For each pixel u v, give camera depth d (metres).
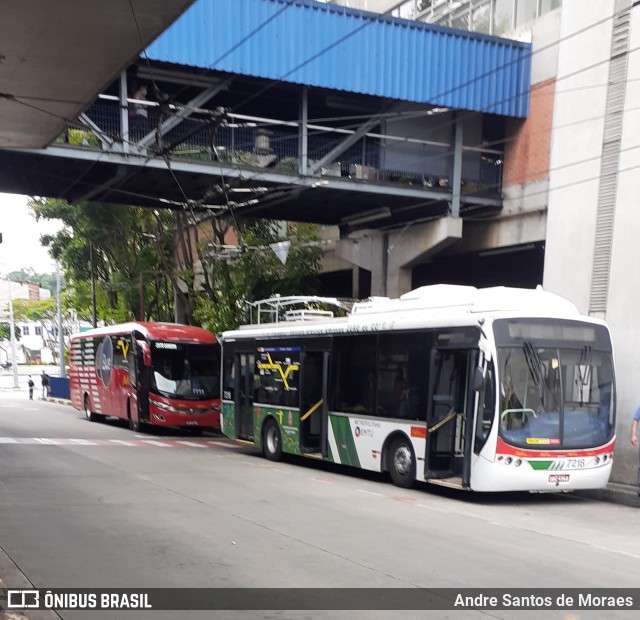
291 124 18.25
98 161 16.75
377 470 13.52
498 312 11.67
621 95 14.60
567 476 11.59
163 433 24.36
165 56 16.06
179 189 19.86
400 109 20.30
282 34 17.20
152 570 7.11
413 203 21.00
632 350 13.84
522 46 19.52
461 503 11.72
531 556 7.99
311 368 15.77
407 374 12.98
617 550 8.49
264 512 10.21
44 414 32.97
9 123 13.86
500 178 20.64
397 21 18.27
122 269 34.75
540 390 11.59
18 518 9.59
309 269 26.02
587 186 15.23
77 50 10.41
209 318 26.88
